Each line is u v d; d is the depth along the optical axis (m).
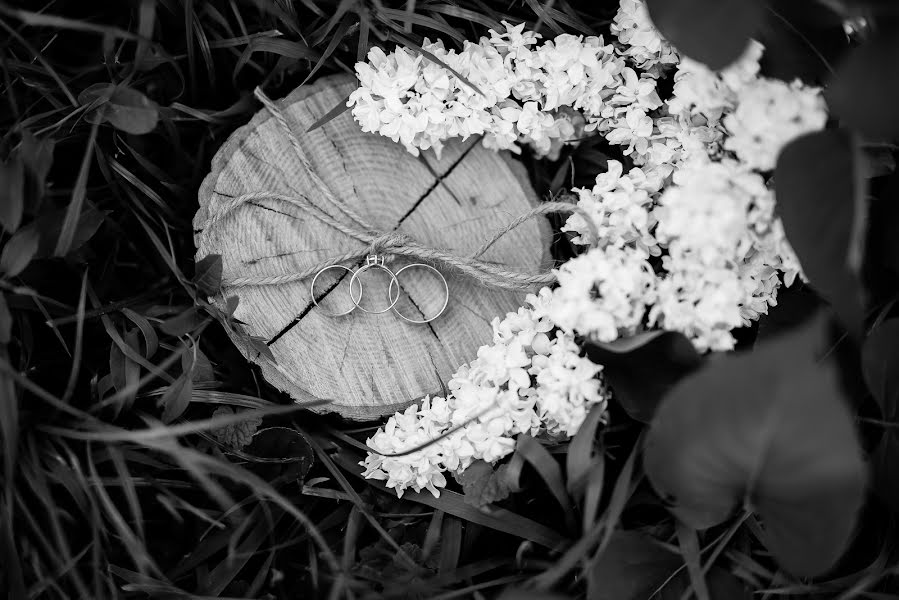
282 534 0.48
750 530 0.46
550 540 0.46
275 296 0.47
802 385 0.38
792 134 0.42
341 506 0.48
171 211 0.49
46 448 0.46
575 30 0.49
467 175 0.47
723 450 0.40
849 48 0.43
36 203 0.45
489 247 0.47
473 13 0.48
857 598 0.45
